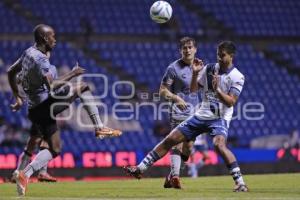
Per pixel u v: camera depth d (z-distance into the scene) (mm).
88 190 32469
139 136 79938
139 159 69438
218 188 33406
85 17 99812
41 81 29938
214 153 69000
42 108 30234
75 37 96750
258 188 32531
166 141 31391
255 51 100625
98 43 95375
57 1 101188
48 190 32656
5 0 99000
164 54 95375
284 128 86875
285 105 90812
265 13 107625
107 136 30672
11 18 96875
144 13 102875
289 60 100000
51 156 30422
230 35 103312
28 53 30125
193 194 29141
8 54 89250
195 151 61938
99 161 68062
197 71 31234
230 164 30500
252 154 71812
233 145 82000
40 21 97938
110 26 99812
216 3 107125
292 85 94625
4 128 74375
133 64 92938
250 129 84812
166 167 66125
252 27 105250
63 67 88938
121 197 27859
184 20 103250
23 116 78250
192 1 106438
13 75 31938
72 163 67062
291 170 72750
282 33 105688
